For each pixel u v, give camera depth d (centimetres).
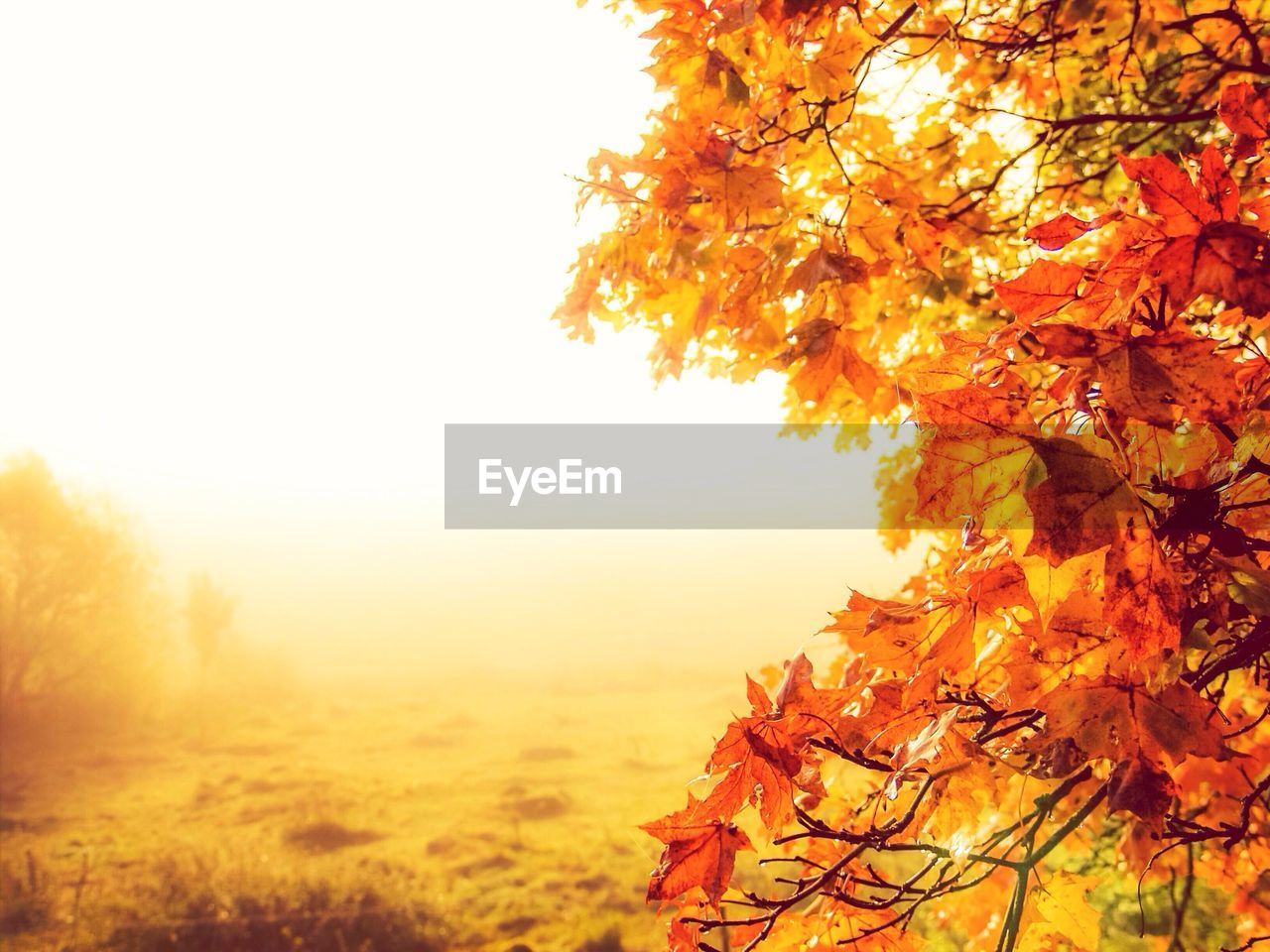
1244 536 92
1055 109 294
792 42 160
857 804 181
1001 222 251
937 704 121
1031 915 157
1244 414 97
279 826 2520
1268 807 181
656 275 203
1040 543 85
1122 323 88
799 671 131
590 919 1731
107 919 1695
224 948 1634
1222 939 401
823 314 183
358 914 1723
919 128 244
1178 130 272
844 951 150
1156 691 93
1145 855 199
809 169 205
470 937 1706
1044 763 118
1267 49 243
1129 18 231
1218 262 84
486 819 2573
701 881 117
